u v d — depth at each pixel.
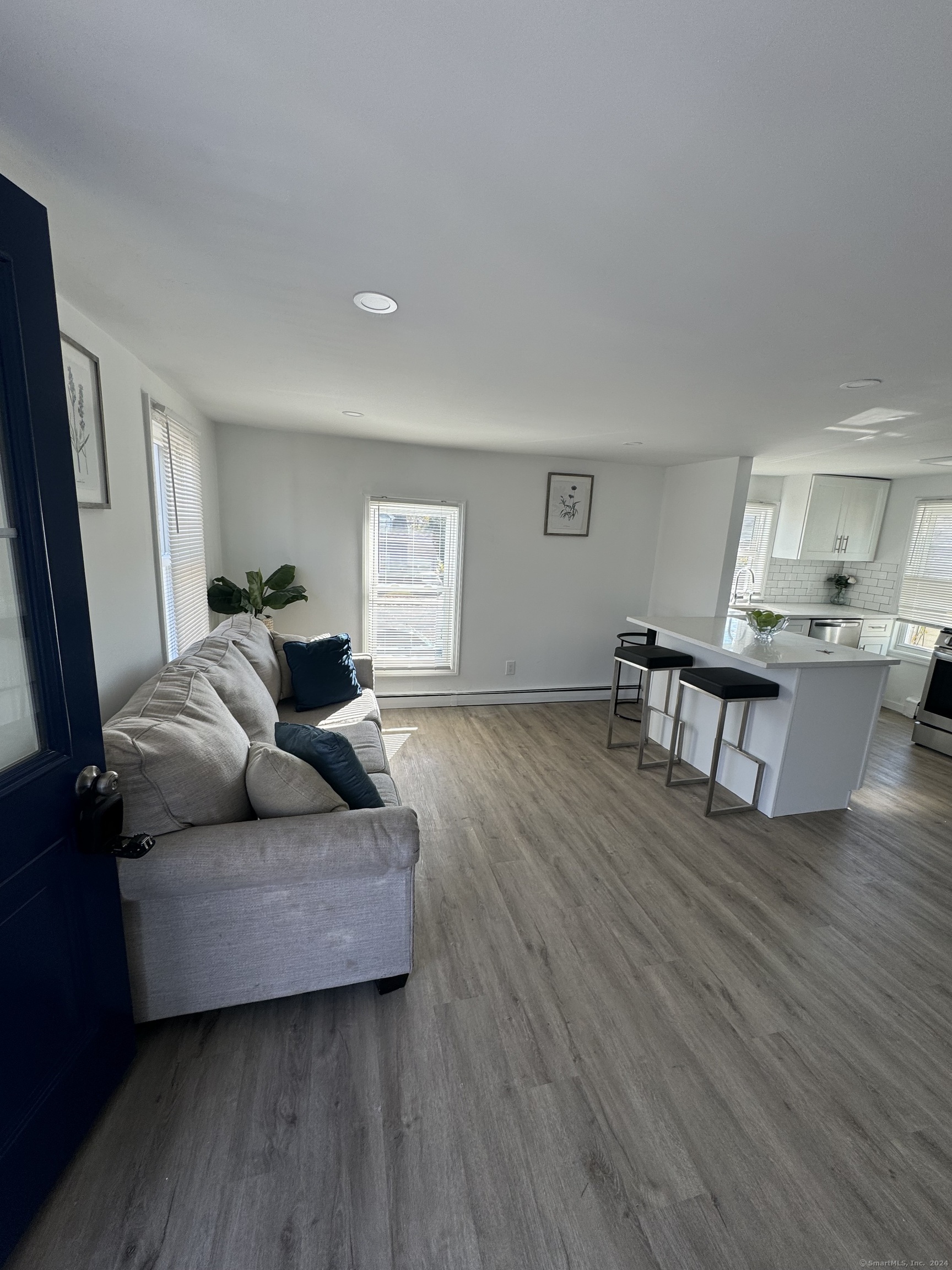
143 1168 1.23
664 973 1.88
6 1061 1.01
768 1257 1.13
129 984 1.43
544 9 0.71
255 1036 1.57
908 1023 1.73
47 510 1.07
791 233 1.21
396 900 1.62
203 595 3.53
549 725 4.45
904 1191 1.26
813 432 3.20
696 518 4.63
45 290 1.04
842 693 2.95
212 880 1.40
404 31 0.75
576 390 2.54
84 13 0.74
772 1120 1.41
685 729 3.72
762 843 2.75
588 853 2.61
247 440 4.00
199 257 1.42
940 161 0.94
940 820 3.06
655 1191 1.24
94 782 1.21
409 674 4.72
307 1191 1.21
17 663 1.07
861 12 0.69
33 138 0.99
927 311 1.54
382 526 4.44
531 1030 1.63
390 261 1.42
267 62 0.81
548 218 1.19
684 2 0.69
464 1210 1.19
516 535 4.75
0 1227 1.00
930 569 4.94
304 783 1.62
